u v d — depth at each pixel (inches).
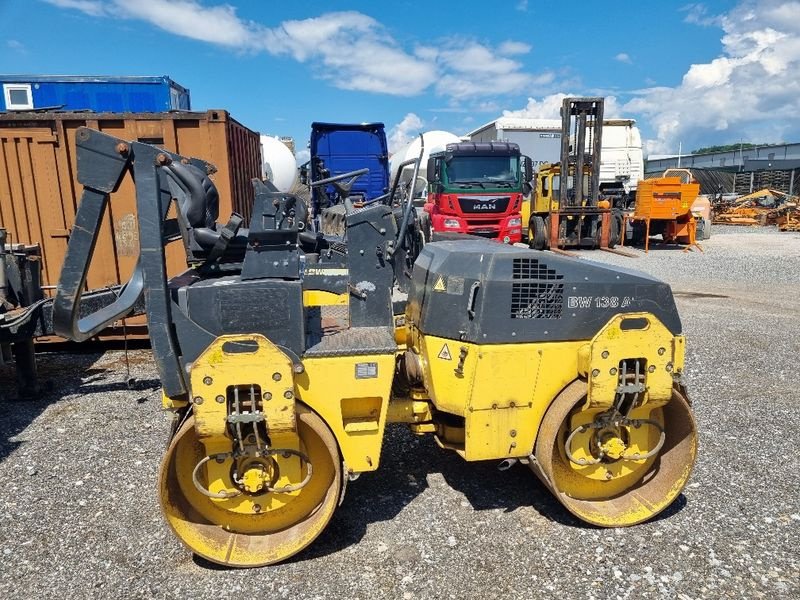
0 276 187.3
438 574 109.6
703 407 190.9
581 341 120.4
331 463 117.6
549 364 119.2
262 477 112.7
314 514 118.6
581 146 595.5
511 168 486.3
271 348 103.3
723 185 1743.4
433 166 496.7
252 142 316.2
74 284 112.3
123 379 224.4
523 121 800.9
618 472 130.2
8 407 196.9
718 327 295.4
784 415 183.8
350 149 552.1
